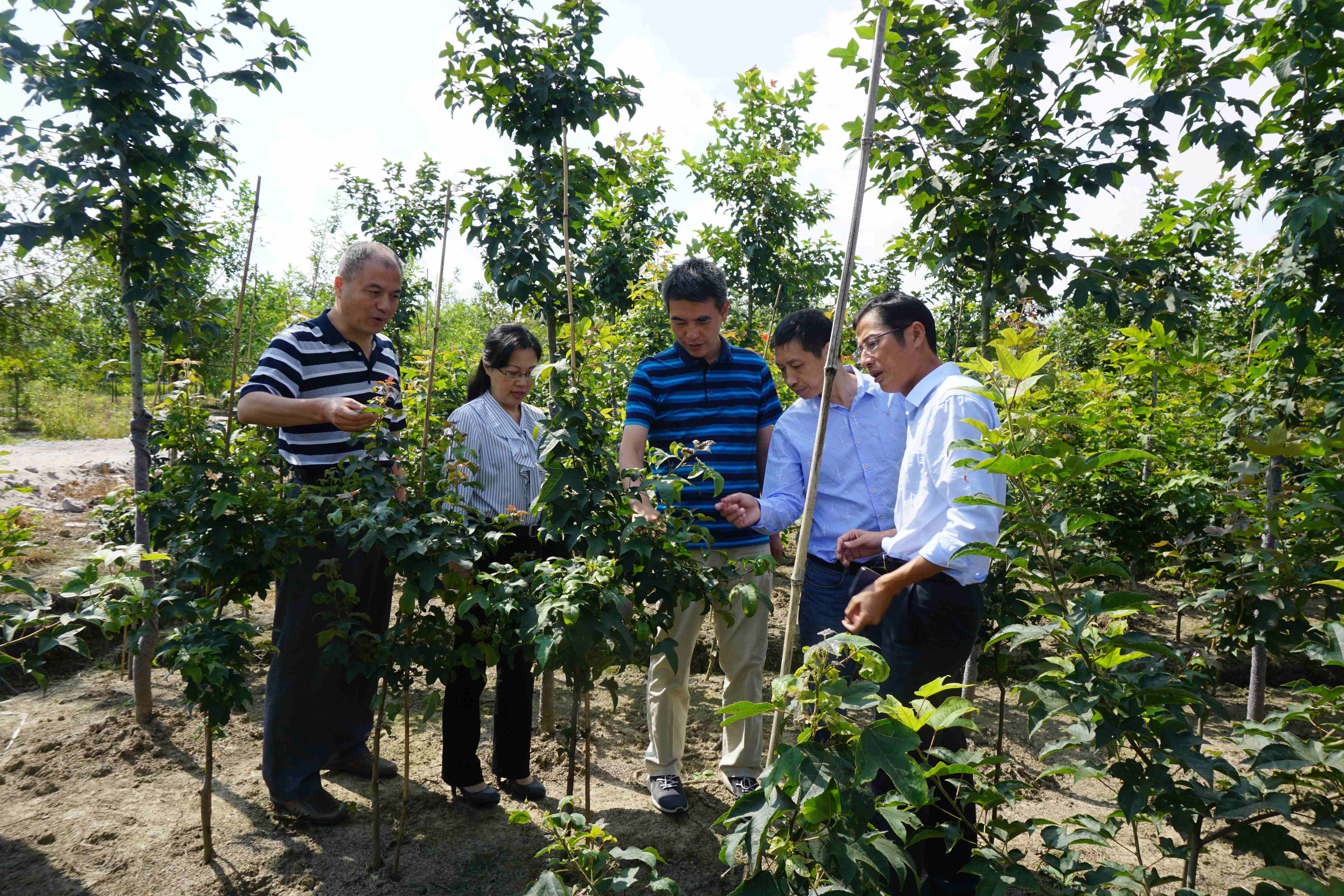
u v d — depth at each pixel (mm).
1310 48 3268
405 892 2660
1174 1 3211
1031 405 2164
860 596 2182
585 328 4230
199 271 4590
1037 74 3340
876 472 2801
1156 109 3117
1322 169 3215
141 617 2551
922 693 1616
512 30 3875
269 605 5426
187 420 3053
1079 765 1769
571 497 2504
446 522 2562
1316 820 1729
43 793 3248
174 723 3904
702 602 2793
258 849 2879
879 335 2393
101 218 3604
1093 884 1733
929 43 3463
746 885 1548
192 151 3836
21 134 3414
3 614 2318
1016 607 3123
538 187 4164
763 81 8016
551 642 2236
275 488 2828
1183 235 4035
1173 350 3674
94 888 2629
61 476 8445
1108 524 4504
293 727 3010
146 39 3576
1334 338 3674
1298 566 2430
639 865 2809
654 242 6922
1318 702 1821
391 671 2641
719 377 3262
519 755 3215
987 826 1988
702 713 4246
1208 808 1692
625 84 4164
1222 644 2910
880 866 1557
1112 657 1687
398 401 3168
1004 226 3314
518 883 2717
